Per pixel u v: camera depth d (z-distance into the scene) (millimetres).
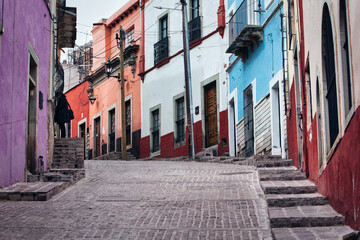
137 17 29812
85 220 7828
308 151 10188
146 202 9266
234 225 7242
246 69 19109
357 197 5375
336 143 6512
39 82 13852
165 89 26609
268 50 16422
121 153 28750
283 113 14875
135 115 29422
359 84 5051
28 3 12453
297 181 10062
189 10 24984
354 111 5301
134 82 29719
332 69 6793
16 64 11172
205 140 23312
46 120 14812
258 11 16656
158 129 27203
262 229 6977
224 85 21953
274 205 7980
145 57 28703
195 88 24109
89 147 35000
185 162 20062
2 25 9945
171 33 26453
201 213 8094
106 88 32844
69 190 10953
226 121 21703
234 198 9258
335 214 6684
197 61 24047
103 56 33281
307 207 7672
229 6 21688
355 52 5152
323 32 7641
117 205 9055
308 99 10164
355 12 5082
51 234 6953
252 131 18359
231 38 20719
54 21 16625
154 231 7059
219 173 13516
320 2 7555
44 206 9023
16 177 11023
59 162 15758
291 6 12844
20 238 6742
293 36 12672
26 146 11977
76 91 37688
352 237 5375
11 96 10734
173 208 8586
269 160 14664
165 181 12227
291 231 6457
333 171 7051
